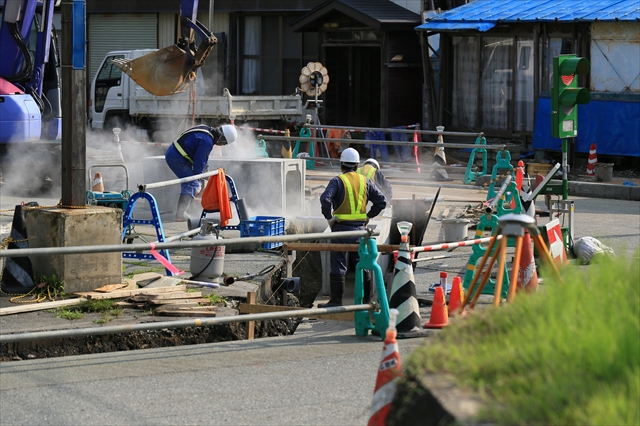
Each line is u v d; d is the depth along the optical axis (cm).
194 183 2559
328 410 1091
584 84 4081
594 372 684
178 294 1606
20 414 1068
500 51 4516
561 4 4338
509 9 4472
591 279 907
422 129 4966
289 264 2045
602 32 4003
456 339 805
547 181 2205
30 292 1600
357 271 1482
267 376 1233
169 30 6153
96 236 1627
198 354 1345
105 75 5147
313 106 4747
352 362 1310
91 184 2738
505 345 756
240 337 1545
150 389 1166
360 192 1752
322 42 5322
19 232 1612
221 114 4672
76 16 1628
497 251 1116
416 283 1958
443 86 4753
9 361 1327
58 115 3494
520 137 4462
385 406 841
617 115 3978
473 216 2817
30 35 3488
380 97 5225
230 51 5912
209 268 1789
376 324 1463
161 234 1905
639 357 693
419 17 5028
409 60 5012
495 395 684
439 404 683
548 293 857
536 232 1101
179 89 2664
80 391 1155
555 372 681
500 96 4541
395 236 2120
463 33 4631
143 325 1255
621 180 3791
